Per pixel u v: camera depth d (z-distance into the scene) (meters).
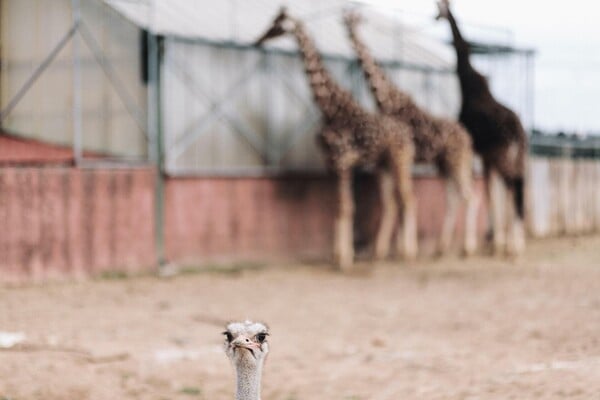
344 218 16.42
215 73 16.20
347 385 7.75
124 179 14.91
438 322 11.16
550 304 12.23
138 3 15.87
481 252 19.59
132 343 9.45
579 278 14.97
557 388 6.84
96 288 13.60
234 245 16.41
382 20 21.73
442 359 8.70
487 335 10.12
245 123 16.70
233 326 4.89
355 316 11.71
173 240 15.53
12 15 18.14
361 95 19.03
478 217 21.17
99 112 16.22
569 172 24.67
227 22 17.52
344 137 16.02
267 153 17.06
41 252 13.99
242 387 4.80
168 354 8.94
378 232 18.92
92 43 16.31
